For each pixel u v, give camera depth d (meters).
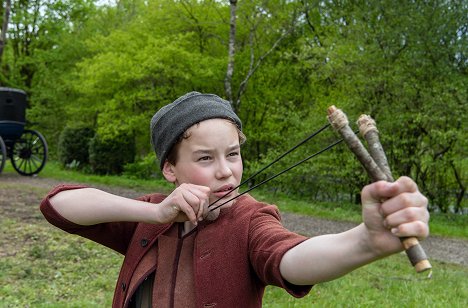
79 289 4.98
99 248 6.38
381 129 11.27
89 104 16.64
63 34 20.66
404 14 11.12
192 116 1.45
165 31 14.40
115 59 13.34
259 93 14.26
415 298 5.11
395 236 0.93
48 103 20.84
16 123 12.78
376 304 4.89
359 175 11.77
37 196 10.13
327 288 5.32
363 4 12.05
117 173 15.97
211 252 1.41
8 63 21.36
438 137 10.76
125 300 1.54
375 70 11.34
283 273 1.16
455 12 10.95
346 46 11.52
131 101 13.88
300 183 13.01
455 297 5.27
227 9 13.98
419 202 0.90
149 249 1.57
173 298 1.44
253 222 1.41
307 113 13.35
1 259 5.71
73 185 1.60
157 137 1.54
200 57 13.74
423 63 10.96
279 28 13.88
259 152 14.77
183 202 1.34
